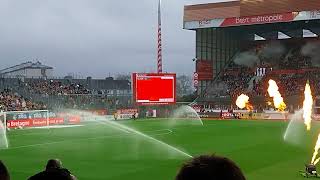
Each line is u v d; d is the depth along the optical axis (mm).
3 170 3688
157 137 42406
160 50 69750
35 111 55719
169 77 65750
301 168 23281
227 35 88188
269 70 83875
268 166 24047
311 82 78750
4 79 73688
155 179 20625
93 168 23938
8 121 52219
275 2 73000
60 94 74250
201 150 31734
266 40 88500
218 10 77375
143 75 64938
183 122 65062
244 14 75375
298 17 71500
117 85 99875
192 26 80062
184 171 3041
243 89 82250
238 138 40656
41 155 29656
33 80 79750
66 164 25438
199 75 83438
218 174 3004
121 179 20688
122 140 39594
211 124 60656
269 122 64562
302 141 37438
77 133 47406
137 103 64938
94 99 73438
